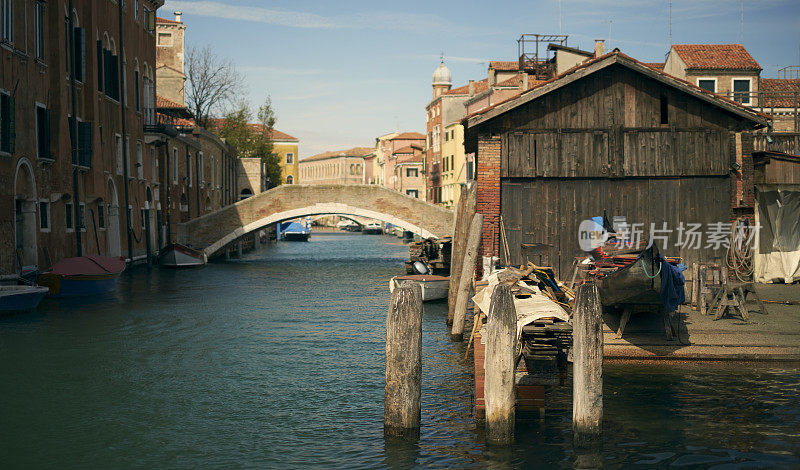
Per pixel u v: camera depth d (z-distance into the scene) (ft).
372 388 42.55
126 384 43.27
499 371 30.81
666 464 29.94
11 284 68.18
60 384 43.24
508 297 30.66
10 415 37.40
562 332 34.60
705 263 57.52
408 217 136.26
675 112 57.57
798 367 42.60
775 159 65.26
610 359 43.96
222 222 134.82
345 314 70.38
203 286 94.12
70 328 60.75
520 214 58.13
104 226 99.25
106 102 100.58
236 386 42.88
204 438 33.96
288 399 40.24
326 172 475.72
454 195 213.25
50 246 80.12
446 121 229.45
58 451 32.45
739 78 133.69
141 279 101.09
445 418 36.04
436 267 119.44
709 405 36.70
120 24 107.55
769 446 31.65
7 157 69.21
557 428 33.81
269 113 255.50
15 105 71.31
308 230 258.37
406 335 31.86
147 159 123.65
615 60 56.70
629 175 57.52
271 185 259.19
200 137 159.63
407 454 31.19
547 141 57.88
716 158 57.47
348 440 33.37
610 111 57.72
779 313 50.16
